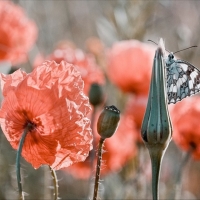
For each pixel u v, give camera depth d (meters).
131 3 0.83
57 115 0.45
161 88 0.48
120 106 0.82
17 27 0.75
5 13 0.75
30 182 0.84
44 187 0.78
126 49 0.76
